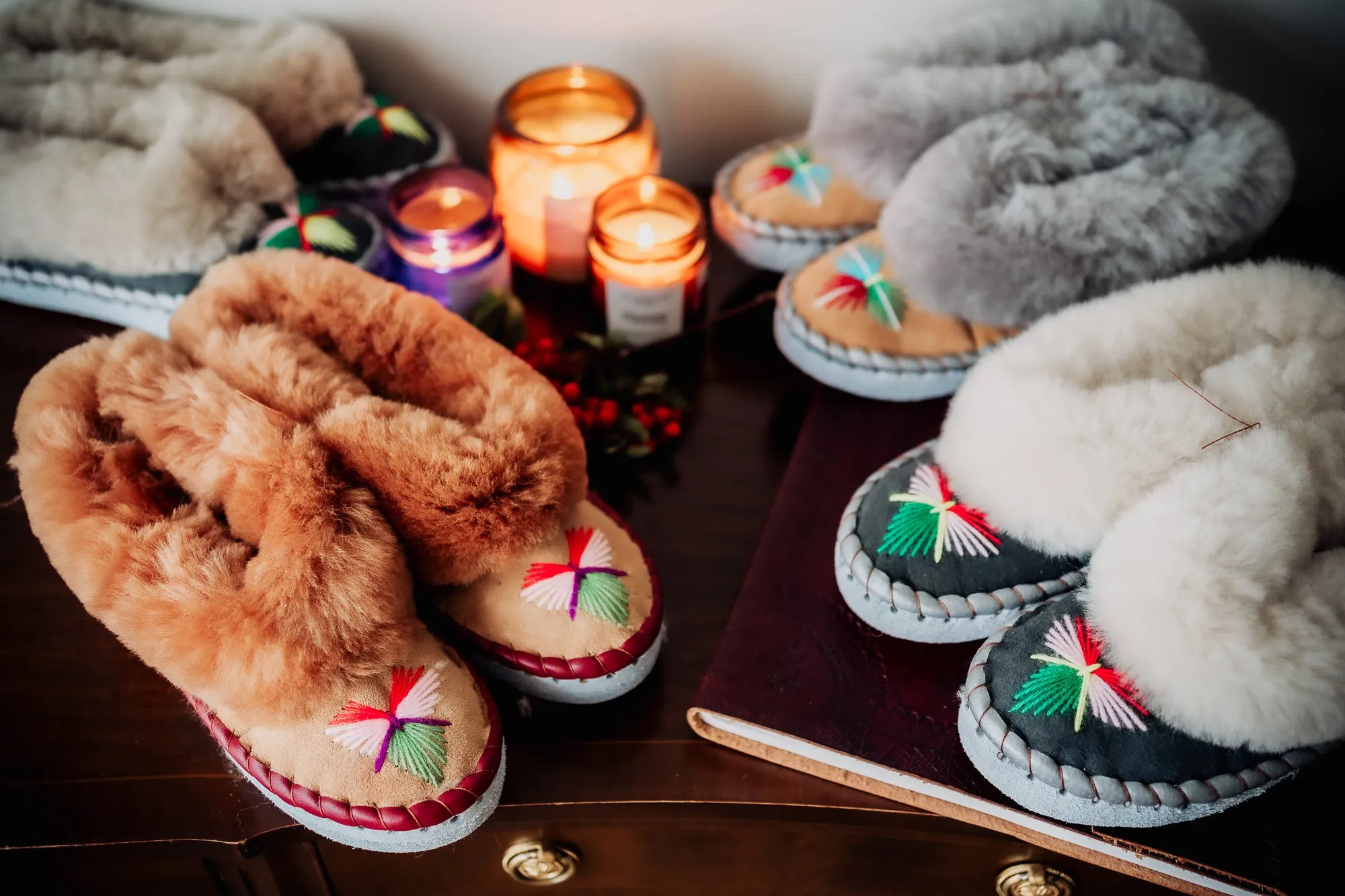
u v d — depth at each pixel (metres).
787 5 0.82
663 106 0.87
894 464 0.69
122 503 0.61
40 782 0.64
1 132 0.75
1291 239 0.84
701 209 0.77
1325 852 0.61
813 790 0.65
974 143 0.73
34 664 0.67
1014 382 0.64
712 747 0.66
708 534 0.72
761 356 0.81
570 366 0.76
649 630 0.64
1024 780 0.59
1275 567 0.58
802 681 0.66
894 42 0.79
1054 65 0.76
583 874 0.71
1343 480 0.60
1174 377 0.65
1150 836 0.61
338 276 0.67
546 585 0.63
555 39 0.84
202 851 0.64
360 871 0.69
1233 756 0.59
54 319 0.79
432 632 0.64
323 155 0.80
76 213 0.72
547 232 0.81
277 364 0.63
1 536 0.71
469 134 0.89
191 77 0.77
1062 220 0.71
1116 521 0.61
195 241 0.73
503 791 0.64
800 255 0.80
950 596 0.64
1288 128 0.87
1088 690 0.60
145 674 0.67
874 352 0.74
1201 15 0.83
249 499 0.60
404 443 0.61
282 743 0.60
